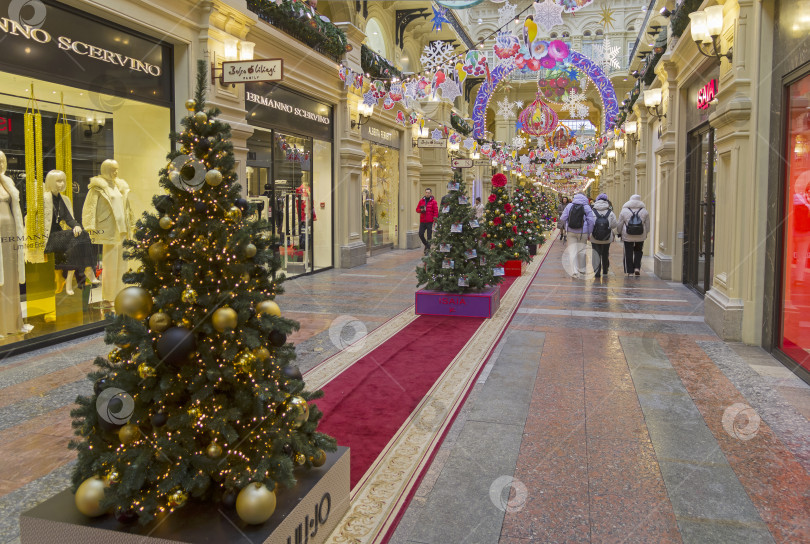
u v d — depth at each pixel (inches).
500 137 1179.9
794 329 195.3
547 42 200.2
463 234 290.8
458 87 261.9
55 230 227.6
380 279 419.5
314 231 458.9
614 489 113.3
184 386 87.6
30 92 212.7
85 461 86.2
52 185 225.9
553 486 114.5
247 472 83.0
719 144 255.4
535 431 141.9
